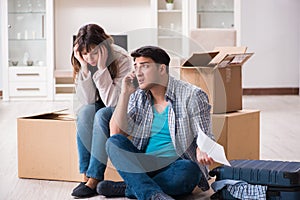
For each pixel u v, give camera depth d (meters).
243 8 11.09
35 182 4.11
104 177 3.95
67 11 10.73
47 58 10.19
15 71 10.14
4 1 10.08
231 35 9.47
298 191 3.37
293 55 11.16
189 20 10.13
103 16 10.78
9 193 3.82
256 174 3.44
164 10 10.19
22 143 4.21
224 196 3.51
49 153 4.16
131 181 3.45
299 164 3.60
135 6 10.80
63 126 4.11
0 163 4.79
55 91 10.23
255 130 4.65
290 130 6.73
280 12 11.09
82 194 3.73
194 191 3.84
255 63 11.12
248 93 11.12
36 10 10.16
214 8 10.07
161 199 3.34
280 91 11.15
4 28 10.09
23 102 9.91
